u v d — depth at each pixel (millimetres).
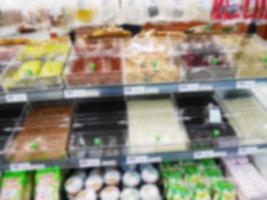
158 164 1785
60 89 1358
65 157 1493
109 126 1617
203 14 1455
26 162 1479
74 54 1534
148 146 1511
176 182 1636
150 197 1591
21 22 1464
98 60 1471
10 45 1620
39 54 1534
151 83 1397
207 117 1665
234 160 1768
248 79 1421
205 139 1521
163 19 1475
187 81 1409
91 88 1366
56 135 1549
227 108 1743
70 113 1715
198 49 1560
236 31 1678
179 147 1529
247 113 1701
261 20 1495
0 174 1598
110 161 1516
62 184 1665
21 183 1546
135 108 1753
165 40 1641
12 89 1335
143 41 1622
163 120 1655
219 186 1608
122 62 1449
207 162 1777
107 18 1465
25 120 1660
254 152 1577
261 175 1675
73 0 1403
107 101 1809
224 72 1391
